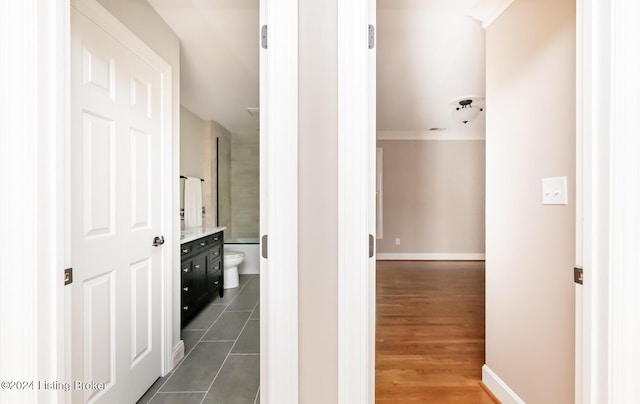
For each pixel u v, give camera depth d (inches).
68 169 35.5
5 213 31.0
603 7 31.4
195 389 70.0
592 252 32.7
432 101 144.4
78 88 49.6
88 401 51.8
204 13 74.5
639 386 30.4
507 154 64.4
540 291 55.6
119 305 59.6
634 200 30.1
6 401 31.1
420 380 73.8
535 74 56.4
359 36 35.3
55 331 33.0
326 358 36.1
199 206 152.1
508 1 63.3
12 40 30.9
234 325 106.8
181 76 112.0
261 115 36.6
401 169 220.2
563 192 50.5
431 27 81.8
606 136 31.4
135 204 64.8
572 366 48.9
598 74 32.0
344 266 35.4
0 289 31.0
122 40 60.4
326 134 35.9
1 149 30.9
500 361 66.9
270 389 35.8
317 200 35.9
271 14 35.2
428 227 221.6
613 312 31.0
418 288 151.9
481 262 214.1
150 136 70.4
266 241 36.6
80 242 50.1
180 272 92.8
